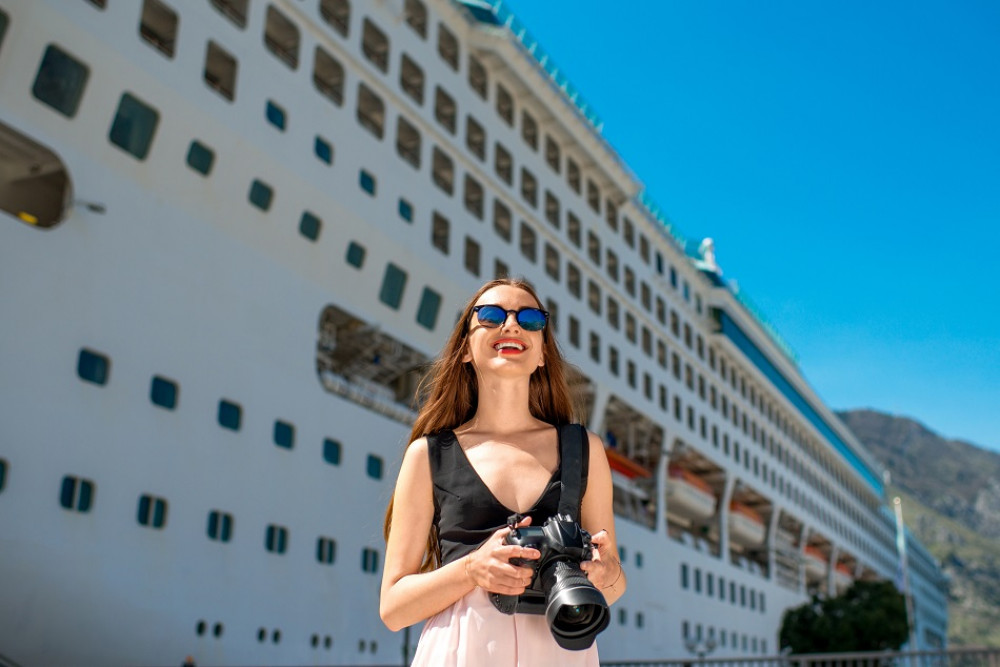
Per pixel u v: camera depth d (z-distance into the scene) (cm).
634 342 3400
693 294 4153
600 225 3256
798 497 5241
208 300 1567
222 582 1503
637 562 3203
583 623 164
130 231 1452
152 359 1453
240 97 1670
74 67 1396
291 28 1881
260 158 1684
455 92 2414
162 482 1434
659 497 3538
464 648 179
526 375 210
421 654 186
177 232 1530
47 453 1275
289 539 1648
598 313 3156
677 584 3488
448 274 2208
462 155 2378
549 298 2761
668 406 3628
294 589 1638
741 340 4500
